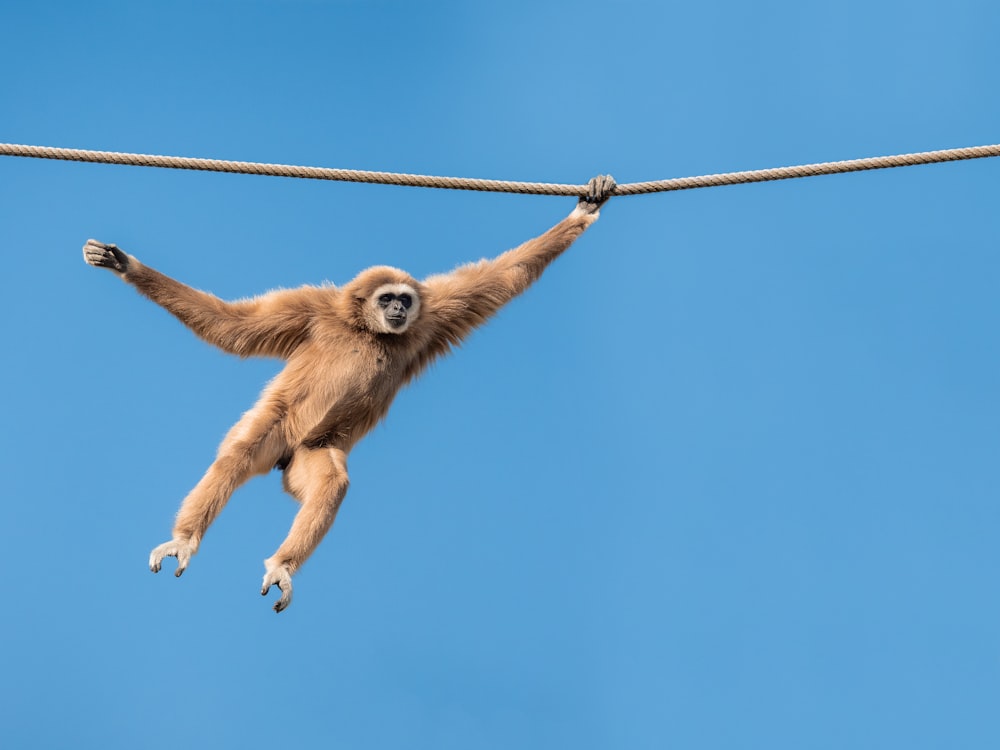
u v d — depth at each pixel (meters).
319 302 39.75
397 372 40.34
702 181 35.91
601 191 36.47
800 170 35.44
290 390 38.50
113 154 34.25
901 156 34.94
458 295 41.34
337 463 36.94
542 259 42.75
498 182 36.06
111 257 36.22
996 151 34.62
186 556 33.25
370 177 35.00
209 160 34.38
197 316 37.44
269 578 33.25
